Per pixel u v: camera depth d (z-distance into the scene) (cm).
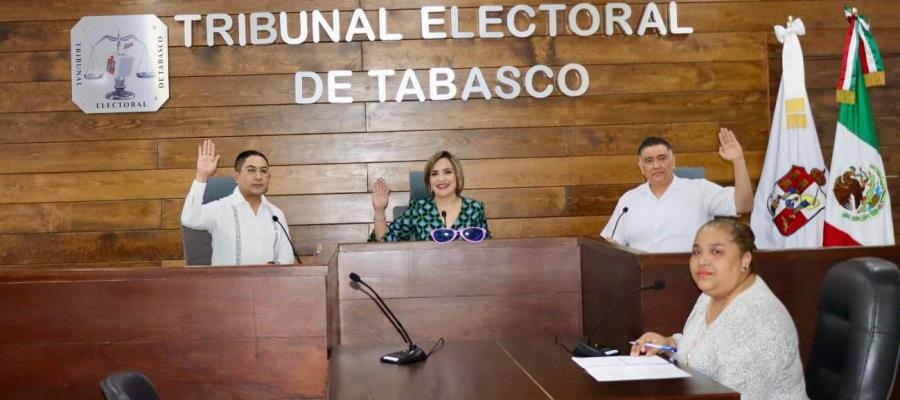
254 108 495
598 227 499
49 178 491
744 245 218
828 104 509
